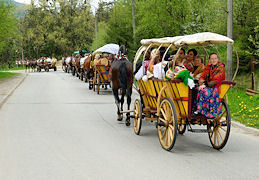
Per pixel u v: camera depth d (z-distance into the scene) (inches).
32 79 1278.3
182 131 362.3
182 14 871.1
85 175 232.7
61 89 860.6
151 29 938.7
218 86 287.0
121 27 1188.5
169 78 287.1
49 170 243.3
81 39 3235.7
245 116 434.3
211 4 804.0
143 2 957.8
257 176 230.7
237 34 765.9
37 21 3289.9
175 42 298.5
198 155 281.4
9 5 1254.9
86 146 309.4
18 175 233.6
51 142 323.6
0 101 603.5
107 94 748.0
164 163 259.0
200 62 320.8
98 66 733.3
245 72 755.4
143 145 314.3
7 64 3267.7
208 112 286.8
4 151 292.8
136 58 389.4
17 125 406.0
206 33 287.4
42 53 3388.3
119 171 240.5
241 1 732.7
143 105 386.6
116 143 321.1
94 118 455.5
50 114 483.5
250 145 314.2
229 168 247.1
